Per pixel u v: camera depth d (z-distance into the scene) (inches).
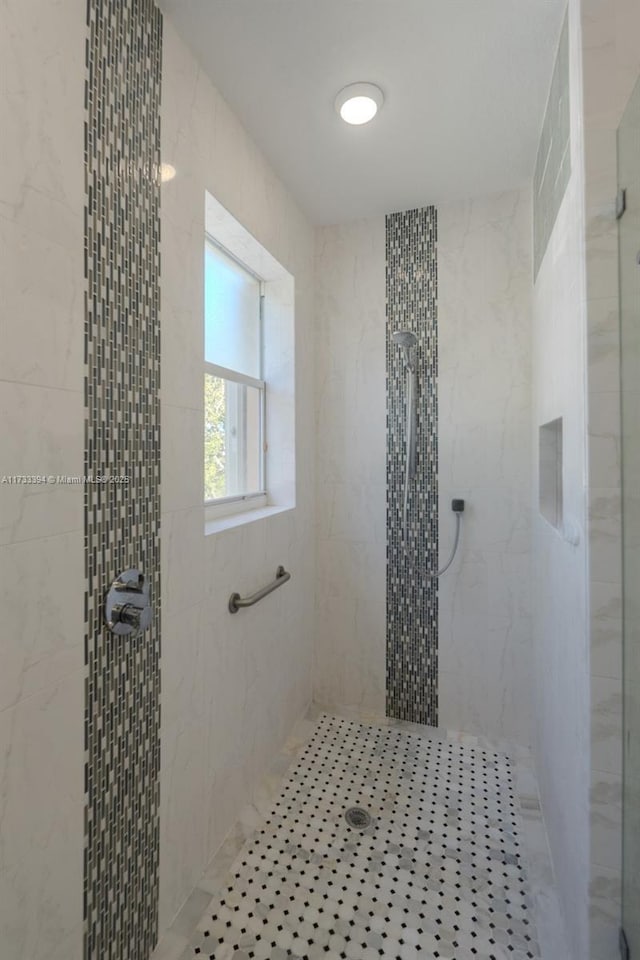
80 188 34.6
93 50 35.8
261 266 72.8
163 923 45.1
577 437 43.2
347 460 87.0
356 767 71.3
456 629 81.0
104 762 37.8
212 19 45.0
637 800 36.5
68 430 33.9
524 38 47.5
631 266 36.6
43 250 31.6
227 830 57.6
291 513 77.3
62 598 33.5
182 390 47.6
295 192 75.5
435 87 53.6
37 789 31.7
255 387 76.1
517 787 66.9
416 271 81.4
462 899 49.7
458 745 77.0
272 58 49.5
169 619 45.9
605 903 39.2
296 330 79.0
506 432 77.1
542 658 64.6
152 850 43.6
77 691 35.0
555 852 52.7
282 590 74.6
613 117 39.0
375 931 46.4
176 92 46.2
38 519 31.5
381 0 43.3
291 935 45.9
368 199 77.9
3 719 29.3
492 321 77.2
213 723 54.5
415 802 63.9
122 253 39.0
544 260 61.1
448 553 81.0
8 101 28.9
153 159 42.8
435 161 67.7
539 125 60.1
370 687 86.9
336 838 57.6
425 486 82.0
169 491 45.8
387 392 84.1
